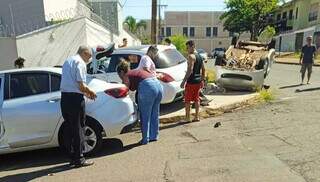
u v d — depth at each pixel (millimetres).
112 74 8789
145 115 6504
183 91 8938
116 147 6508
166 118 8281
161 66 8617
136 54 8797
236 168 4965
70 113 5438
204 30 75438
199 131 7160
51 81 6133
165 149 6109
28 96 6062
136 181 4793
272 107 9008
